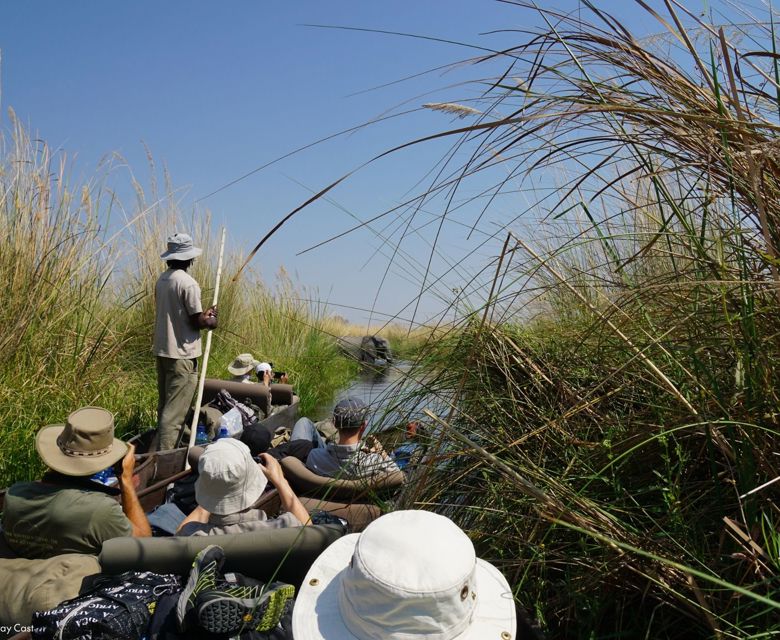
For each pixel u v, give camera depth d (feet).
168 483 15.19
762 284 6.97
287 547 8.90
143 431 23.02
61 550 9.98
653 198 10.25
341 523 10.95
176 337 22.38
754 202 7.13
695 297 8.17
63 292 24.50
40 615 7.73
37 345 23.04
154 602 8.05
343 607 5.82
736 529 6.09
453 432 7.75
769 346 7.14
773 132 7.00
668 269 10.23
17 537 10.11
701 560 6.91
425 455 10.02
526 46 8.27
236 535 9.03
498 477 9.28
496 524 8.95
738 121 6.67
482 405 10.34
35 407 20.47
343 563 6.56
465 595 5.56
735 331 7.61
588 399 9.50
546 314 11.85
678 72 7.79
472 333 10.59
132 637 7.69
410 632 5.43
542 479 8.25
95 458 10.44
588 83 8.12
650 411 8.61
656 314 8.91
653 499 8.15
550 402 10.00
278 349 43.14
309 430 21.39
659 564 7.02
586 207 8.76
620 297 8.89
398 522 5.88
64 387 22.45
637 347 8.40
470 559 5.68
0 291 22.54
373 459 10.52
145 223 32.65
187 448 17.85
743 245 7.64
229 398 24.40
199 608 7.47
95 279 26.20
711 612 6.45
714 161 7.44
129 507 11.98
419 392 10.27
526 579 8.30
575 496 7.70
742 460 6.82
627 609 7.58
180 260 22.43
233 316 41.39
